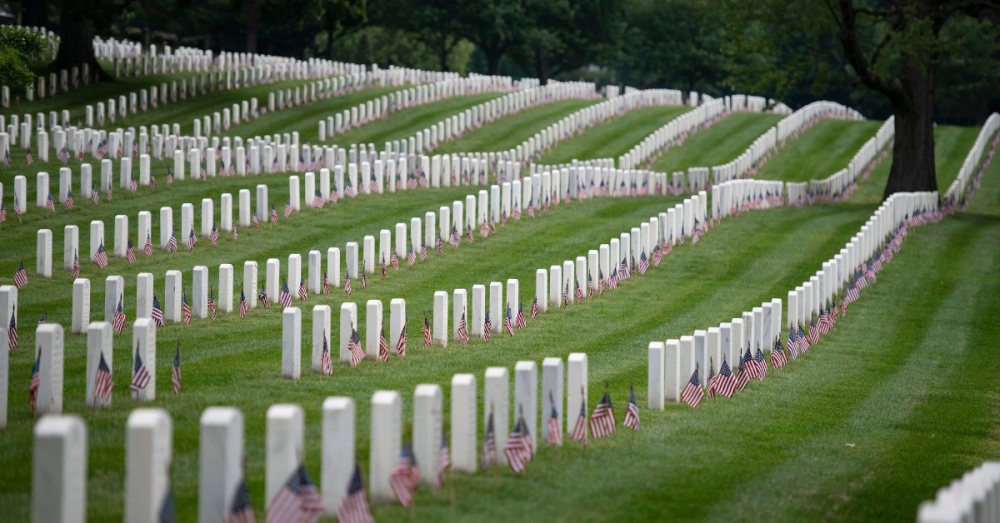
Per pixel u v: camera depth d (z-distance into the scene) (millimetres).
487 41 162000
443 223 47906
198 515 15273
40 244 37062
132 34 146875
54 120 63969
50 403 21250
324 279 38750
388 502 16219
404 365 28672
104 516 15289
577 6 153750
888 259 52625
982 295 45938
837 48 158375
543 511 16547
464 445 18141
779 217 62344
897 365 33719
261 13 98562
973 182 83750
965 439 25234
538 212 57062
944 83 145625
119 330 31078
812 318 38188
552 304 39062
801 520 17547
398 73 115250
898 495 19844
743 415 25703
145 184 53531
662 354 25484
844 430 25125
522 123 98750
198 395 23953
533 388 19531
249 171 60469
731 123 110188
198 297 33812
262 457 18969
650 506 17375
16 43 56062
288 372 26203
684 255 50312
